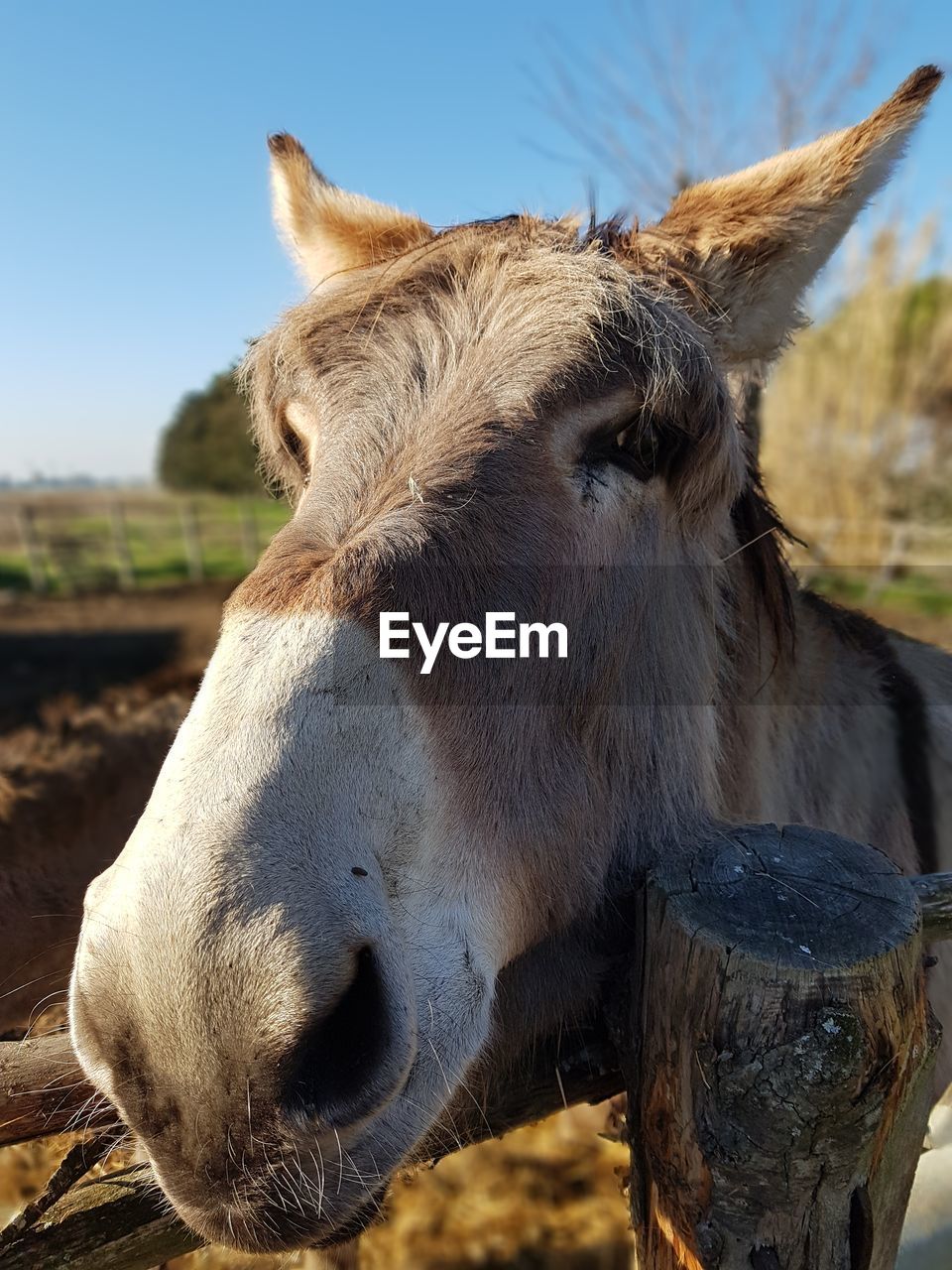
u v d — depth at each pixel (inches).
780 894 15.5
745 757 24.2
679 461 20.2
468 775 16.3
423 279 20.7
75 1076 16.3
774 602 25.0
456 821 16.0
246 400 26.8
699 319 21.1
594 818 19.3
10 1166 24.8
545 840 18.0
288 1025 12.4
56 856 29.8
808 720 27.0
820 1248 14.3
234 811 13.1
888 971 13.8
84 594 204.8
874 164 20.4
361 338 20.2
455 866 15.9
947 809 28.5
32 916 28.1
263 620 15.1
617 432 19.4
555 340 18.8
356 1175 13.8
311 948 12.6
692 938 14.5
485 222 22.9
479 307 19.9
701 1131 14.4
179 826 13.2
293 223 27.0
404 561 15.9
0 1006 27.2
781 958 13.7
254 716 13.9
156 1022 12.9
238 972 12.5
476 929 16.1
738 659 24.2
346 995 13.4
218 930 12.6
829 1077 13.2
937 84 19.9
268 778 13.4
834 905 15.1
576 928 19.6
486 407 18.4
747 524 24.6
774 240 21.2
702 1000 14.4
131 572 232.8
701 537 21.7
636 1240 17.2
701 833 20.6
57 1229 15.2
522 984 19.5
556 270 19.9
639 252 21.4
